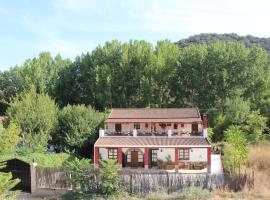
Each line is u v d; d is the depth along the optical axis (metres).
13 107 45.72
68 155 44.31
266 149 46.03
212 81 70.88
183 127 49.25
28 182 33.69
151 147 42.91
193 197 30.42
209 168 40.94
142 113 51.69
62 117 49.62
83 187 32.31
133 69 71.62
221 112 63.31
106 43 76.19
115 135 46.62
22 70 81.00
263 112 67.56
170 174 32.28
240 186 32.19
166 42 76.75
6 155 35.38
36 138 44.09
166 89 73.94
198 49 72.69
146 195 31.78
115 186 31.89
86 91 76.38
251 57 72.44
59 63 84.44
